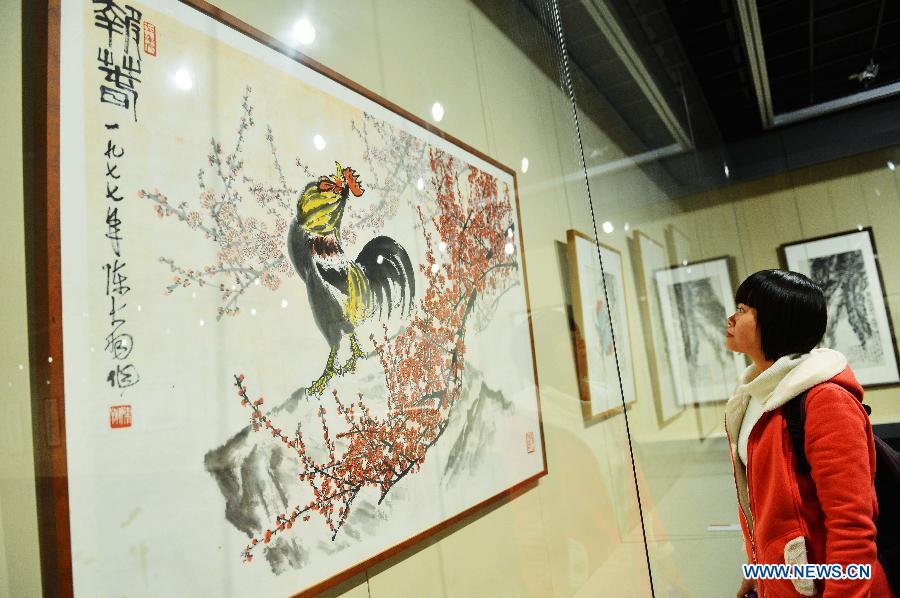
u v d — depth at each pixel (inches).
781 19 134.9
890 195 158.6
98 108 30.8
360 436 44.4
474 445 58.3
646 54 115.9
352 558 41.8
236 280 36.6
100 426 28.6
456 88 67.1
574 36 95.1
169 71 34.8
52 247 27.9
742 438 54.5
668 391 108.5
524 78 82.8
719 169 170.6
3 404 26.0
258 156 39.8
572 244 85.6
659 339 109.0
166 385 31.7
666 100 129.3
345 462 42.6
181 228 33.8
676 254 124.8
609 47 103.9
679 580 90.4
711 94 164.2
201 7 37.4
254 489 35.5
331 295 43.9
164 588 30.0
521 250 73.2
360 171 49.3
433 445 52.6
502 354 65.7
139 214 31.8
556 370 75.9
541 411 71.0
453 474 54.5
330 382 42.5
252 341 37.0
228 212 36.9
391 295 50.4
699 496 108.1
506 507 61.8
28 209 28.0
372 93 52.3
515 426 65.7
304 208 42.8
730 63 151.0
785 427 47.0
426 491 50.6
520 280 71.7
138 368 30.5
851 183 163.3
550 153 85.2
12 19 29.2
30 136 28.6
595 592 74.9
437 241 58.3
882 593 41.9
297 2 46.7
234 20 39.7
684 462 107.1
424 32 63.4
